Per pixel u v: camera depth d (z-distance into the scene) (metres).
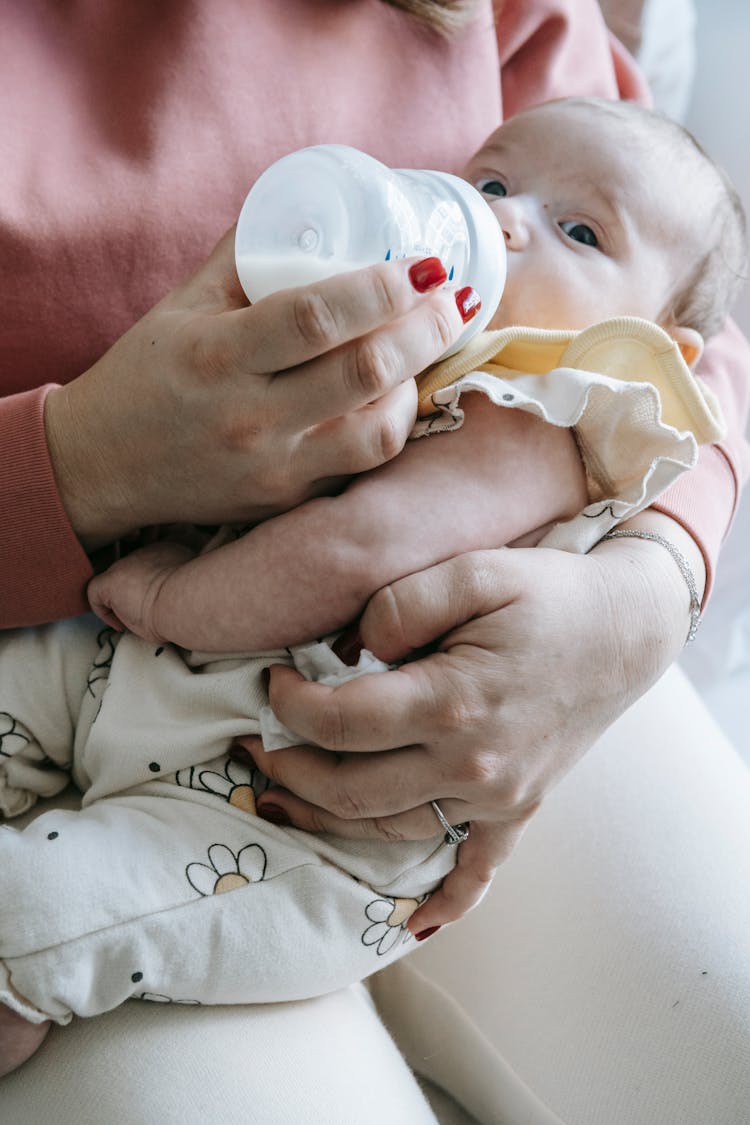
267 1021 0.69
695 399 0.75
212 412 0.60
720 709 1.37
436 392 0.71
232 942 0.66
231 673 0.71
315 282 0.56
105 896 0.63
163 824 0.69
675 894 0.80
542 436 0.74
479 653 0.66
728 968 0.76
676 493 0.86
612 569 0.74
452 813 0.69
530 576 0.68
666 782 0.87
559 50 1.10
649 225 0.87
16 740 0.75
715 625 1.39
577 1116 0.76
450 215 0.66
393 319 0.57
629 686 0.72
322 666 0.69
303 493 0.69
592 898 0.81
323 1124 0.64
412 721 0.63
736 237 0.97
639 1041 0.75
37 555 0.70
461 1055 0.83
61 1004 0.63
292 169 0.59
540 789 0.70
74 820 0.68
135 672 0.75
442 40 0.94
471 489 0.71
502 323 0.82
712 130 1.36
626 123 0.89
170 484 0.67
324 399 0.59
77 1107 0.62
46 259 0.76
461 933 0.86
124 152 0.79
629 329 0.73
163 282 0.82
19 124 0.75
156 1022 0.66
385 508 0.68
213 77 0.81
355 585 0.67
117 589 0.72
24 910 0.62
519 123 0.91
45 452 0.66
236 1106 0.63
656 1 1.25
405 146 0.94
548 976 0.81
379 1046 0.73
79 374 0.83
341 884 0.69
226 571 0.68
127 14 0.80
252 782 0.72
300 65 0.86
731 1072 0.72
